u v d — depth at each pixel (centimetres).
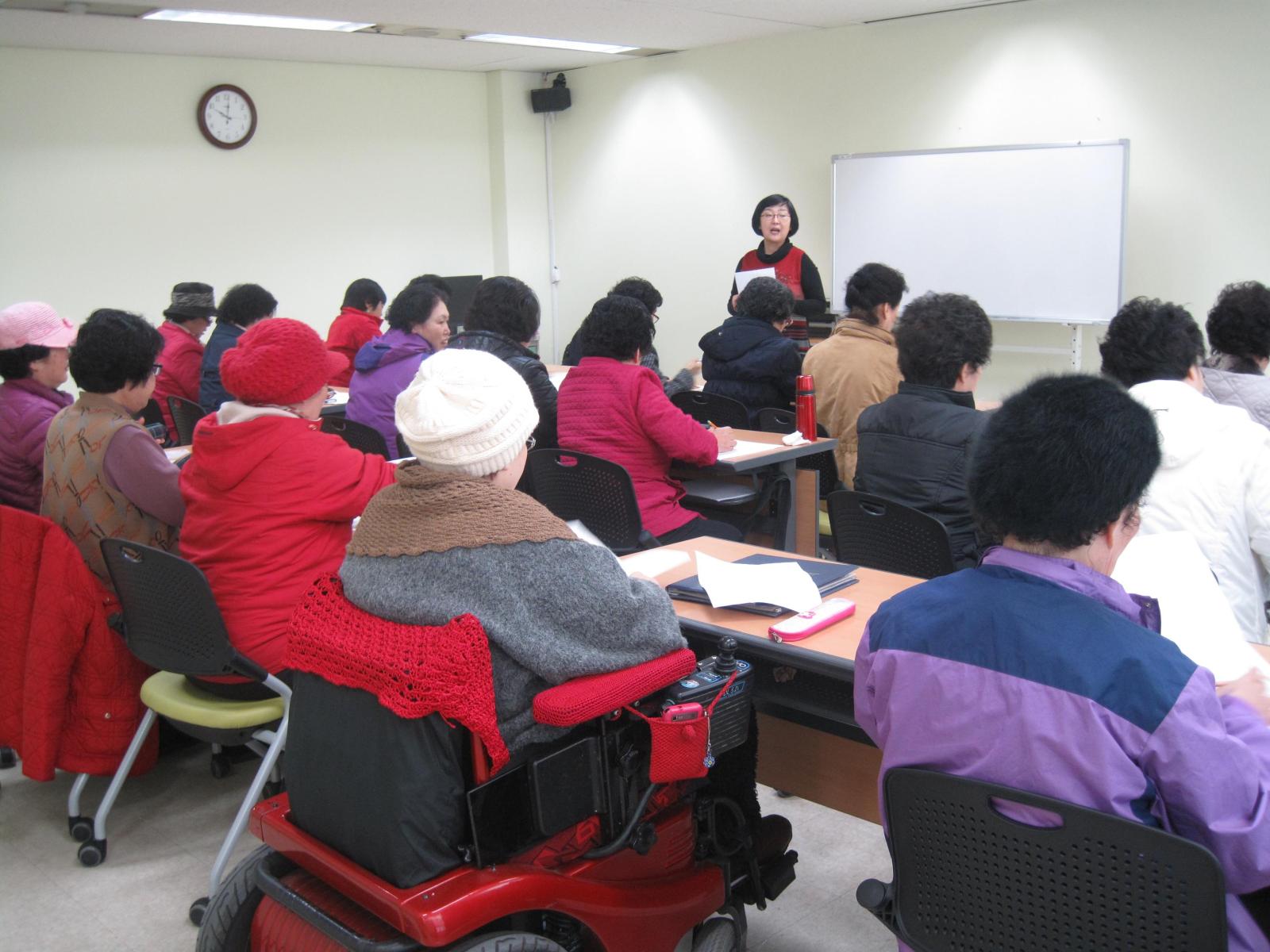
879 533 237
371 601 142
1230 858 105
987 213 626
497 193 857
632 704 146
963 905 118
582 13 598
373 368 414
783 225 606
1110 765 105
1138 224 585
